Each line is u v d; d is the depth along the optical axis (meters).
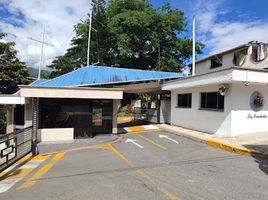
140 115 25.67
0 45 27.41
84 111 14.65
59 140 13.87
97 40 40.56
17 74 27.30
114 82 17.73
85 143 13.22
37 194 6.13
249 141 11.76
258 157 9.41
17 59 28.84
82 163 9.48
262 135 13.05
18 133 10.49
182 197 5.57
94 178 7.30
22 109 16.30
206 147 11.65
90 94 13.91
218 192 5.82
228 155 9.87
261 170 7.61
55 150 12.48
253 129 13.72
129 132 17.31
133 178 7.12
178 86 17.34
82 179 7.27
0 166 8.66
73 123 14.46
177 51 43.62
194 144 12.55
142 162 9.13
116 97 14.41
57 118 14.20
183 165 8.45
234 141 11.88
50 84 17.47
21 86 12.84
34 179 7.52
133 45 40.81
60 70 42.66
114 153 11.11
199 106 16.12
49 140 13.84
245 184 6.33
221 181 6.61
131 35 39.25
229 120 13.16
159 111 21.86
